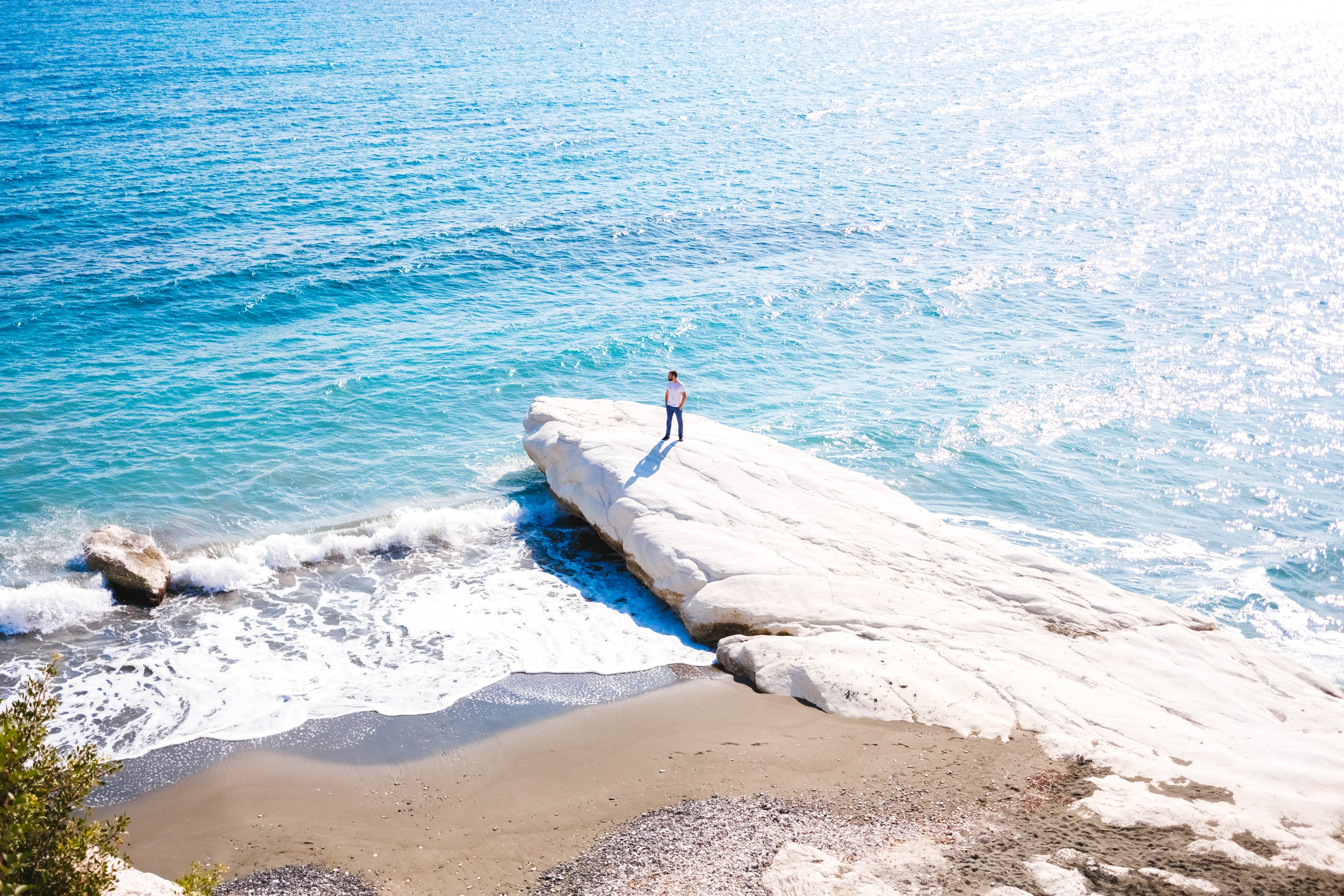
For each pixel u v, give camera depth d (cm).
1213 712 1814
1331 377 3762
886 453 3250
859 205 6066
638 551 2339
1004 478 3112
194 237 4947
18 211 5197
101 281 4309
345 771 1686
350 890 1365
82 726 1808
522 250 5059
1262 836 1343
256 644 2108
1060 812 1435
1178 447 3294
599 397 3572
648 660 2069
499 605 2295
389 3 17775
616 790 1595
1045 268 4969
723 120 8312
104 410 3244
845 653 1947
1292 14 16138
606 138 7531
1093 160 7144
